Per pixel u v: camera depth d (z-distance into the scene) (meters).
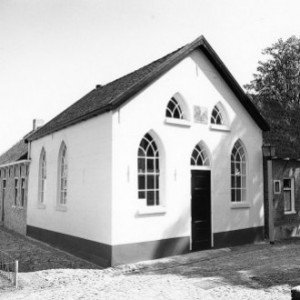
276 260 10.62
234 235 13.23
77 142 12.55
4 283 8.70
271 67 24.03
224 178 13.17
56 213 13.95
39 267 10.46
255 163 14.34
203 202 12.55
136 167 10.91
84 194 11.86
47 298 7.57
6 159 21.58
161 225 11.23
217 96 13.26
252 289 7.82
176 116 12.39
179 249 11.59
